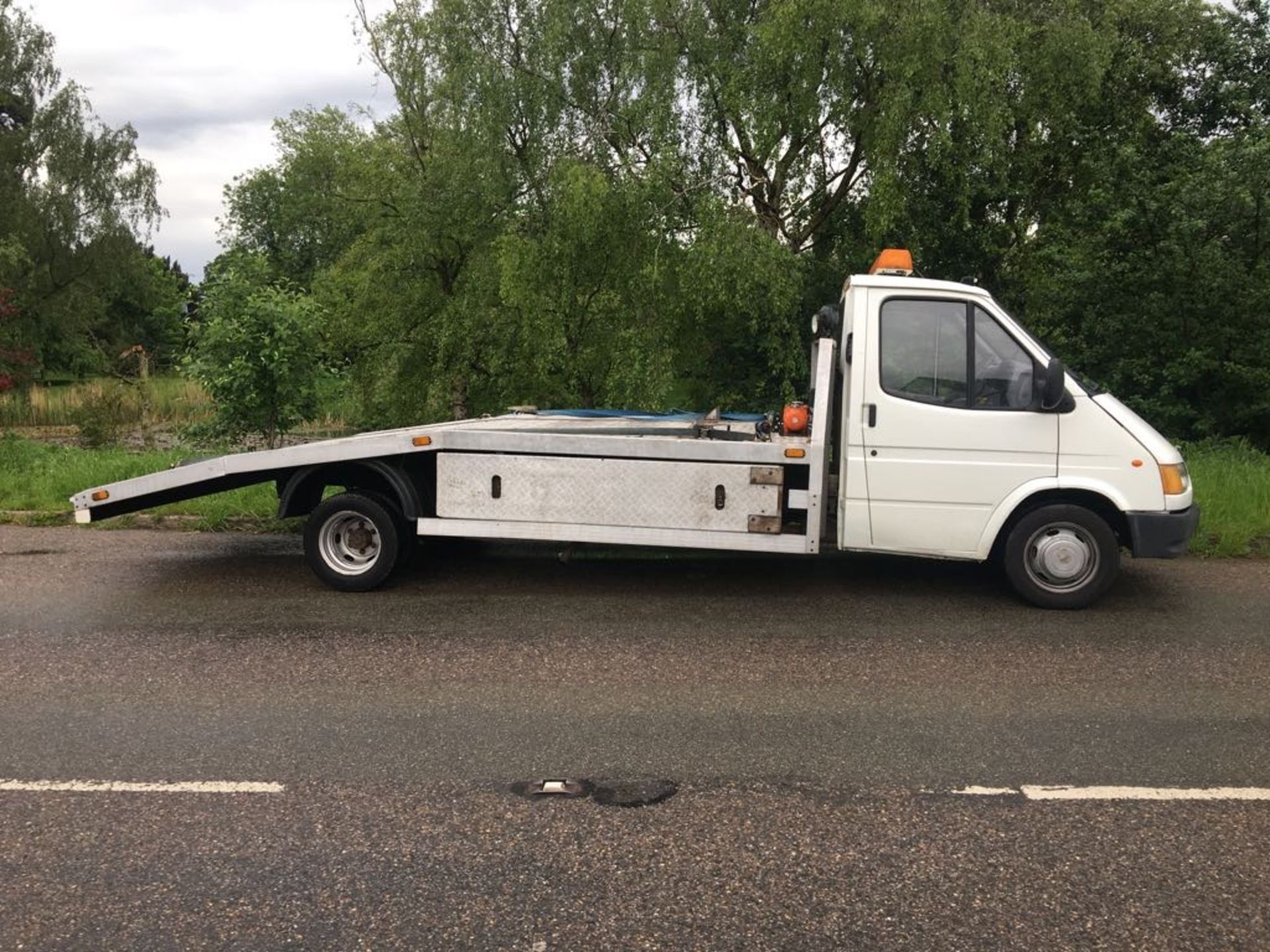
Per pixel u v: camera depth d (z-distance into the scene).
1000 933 3.10
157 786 4.12
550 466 7.20
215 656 5.91
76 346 50.34
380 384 20.28
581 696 5.23
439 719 4.90
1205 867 3.50
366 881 3.39
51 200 47.78
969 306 6.84
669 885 3.38
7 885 3.37
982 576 8.01
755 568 8.32
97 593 7.45
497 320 18.70
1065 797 4.04
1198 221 14.26
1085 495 6.96
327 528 7.54
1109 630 6.48
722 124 16.55
